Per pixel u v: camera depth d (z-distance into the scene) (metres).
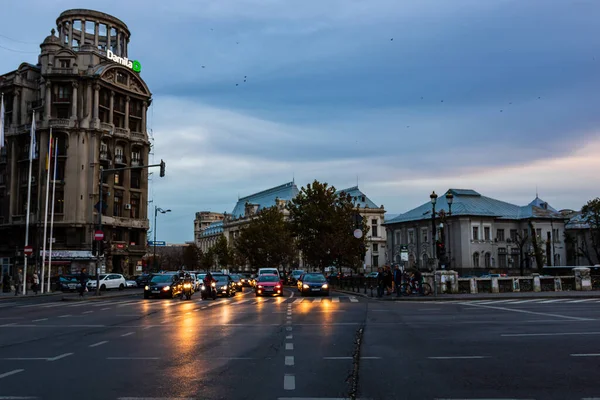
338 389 8.03
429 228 83.00
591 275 38.12
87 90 63.47
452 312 21.73
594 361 10.14
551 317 18.73
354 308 24.94
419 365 9.91
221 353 11.38
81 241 61.75
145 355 11.16
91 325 17.53
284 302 30.62
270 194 143.00
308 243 63.41
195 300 34.19
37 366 9.98
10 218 64.94
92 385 8.34
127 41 74.75
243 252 96.38
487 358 10.55
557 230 82.69
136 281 60.56
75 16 69.88
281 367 9.78
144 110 71.19
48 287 48.47
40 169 62.09
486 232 79.44
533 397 7.54
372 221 115.38
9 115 67.31
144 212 69.75
